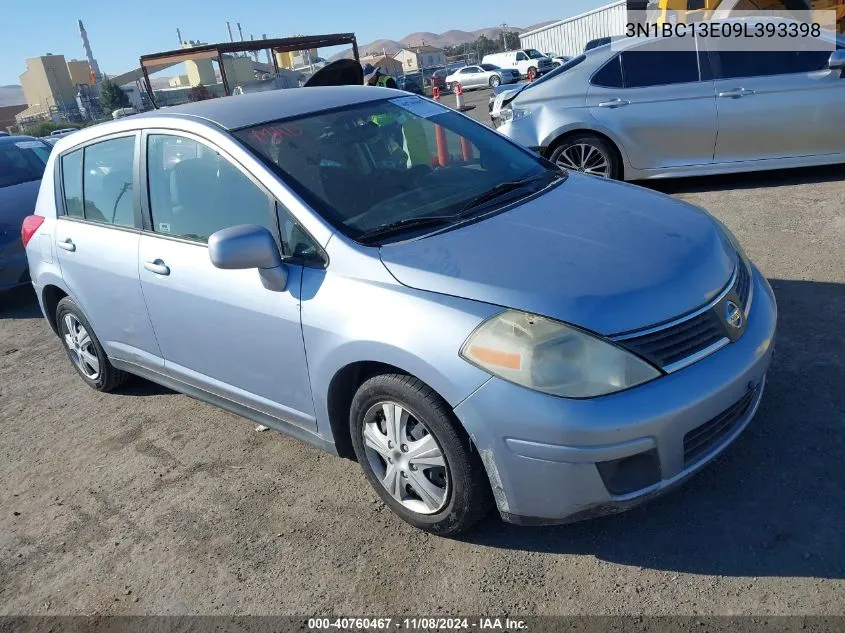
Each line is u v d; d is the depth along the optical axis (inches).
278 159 126.6
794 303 171.2
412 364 101.0
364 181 127.6
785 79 256.5
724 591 95.0
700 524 107.1
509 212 121.6
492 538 111.8
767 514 106.6
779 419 127.0
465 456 101.5
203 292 131.6
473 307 98.8
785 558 98.4
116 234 154.0
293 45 421.7
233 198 129.0
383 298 105.7
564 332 93.5
